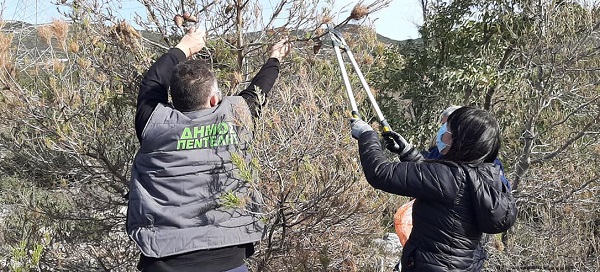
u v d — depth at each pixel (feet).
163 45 16.46
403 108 38.99
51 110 14.44
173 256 8.03
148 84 8.95
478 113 8.70
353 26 15.47
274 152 11.60
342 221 13.02
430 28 38.06
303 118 11.96
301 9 16.01
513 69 34.53
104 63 15.30
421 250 8.80
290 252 13.17
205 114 8.46
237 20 15.84
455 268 8.61
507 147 34.99
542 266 26.45
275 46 11.29
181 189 8.11
